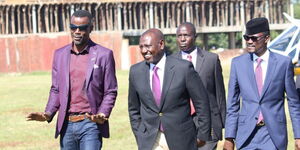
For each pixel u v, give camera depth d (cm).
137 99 895
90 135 933
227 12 6731
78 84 939
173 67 866
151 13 6562
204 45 6956
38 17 6369
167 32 6594
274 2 6800
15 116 2403
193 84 869
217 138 1088
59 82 949
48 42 6084
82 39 938
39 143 1738
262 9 6769
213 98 1091
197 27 6638
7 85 4259
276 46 2159
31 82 4544
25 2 6331
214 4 6719
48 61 6081
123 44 6125
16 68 6050
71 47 952
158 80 868
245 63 901
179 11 6612
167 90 860
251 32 883
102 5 6481
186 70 864
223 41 9875
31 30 6381
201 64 1085
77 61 945
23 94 3453
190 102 973
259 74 891
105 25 6500
